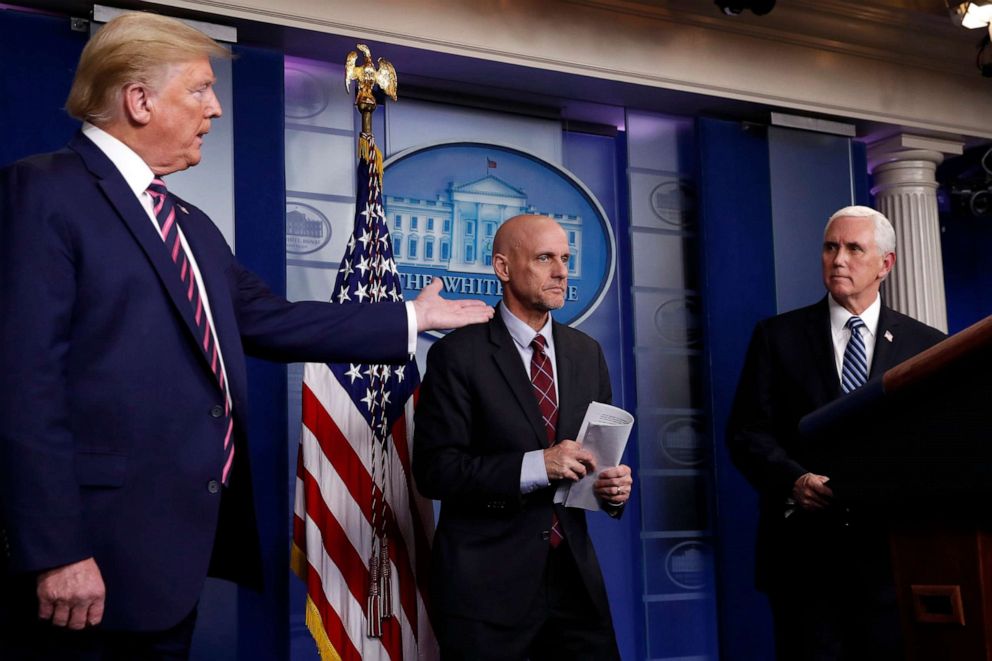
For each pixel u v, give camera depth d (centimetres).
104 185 156
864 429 115
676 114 496
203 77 168
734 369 475
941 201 581
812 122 504
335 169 415
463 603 243
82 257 151
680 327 482
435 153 439
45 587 138
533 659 262
